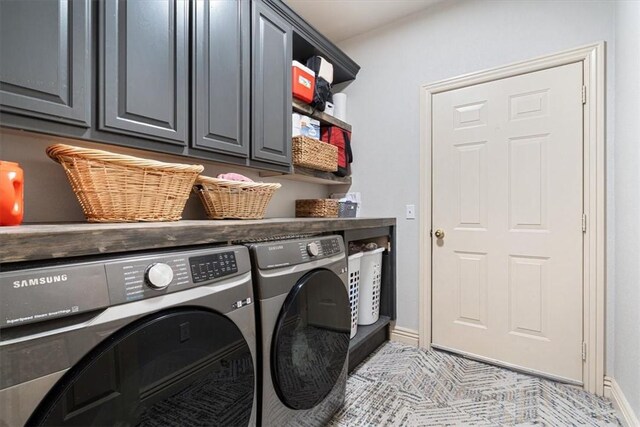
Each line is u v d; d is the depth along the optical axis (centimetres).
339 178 254
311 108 220
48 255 65
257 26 171
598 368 171
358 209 264
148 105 123
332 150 230
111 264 71
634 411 137
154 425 75
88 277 66
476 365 204
